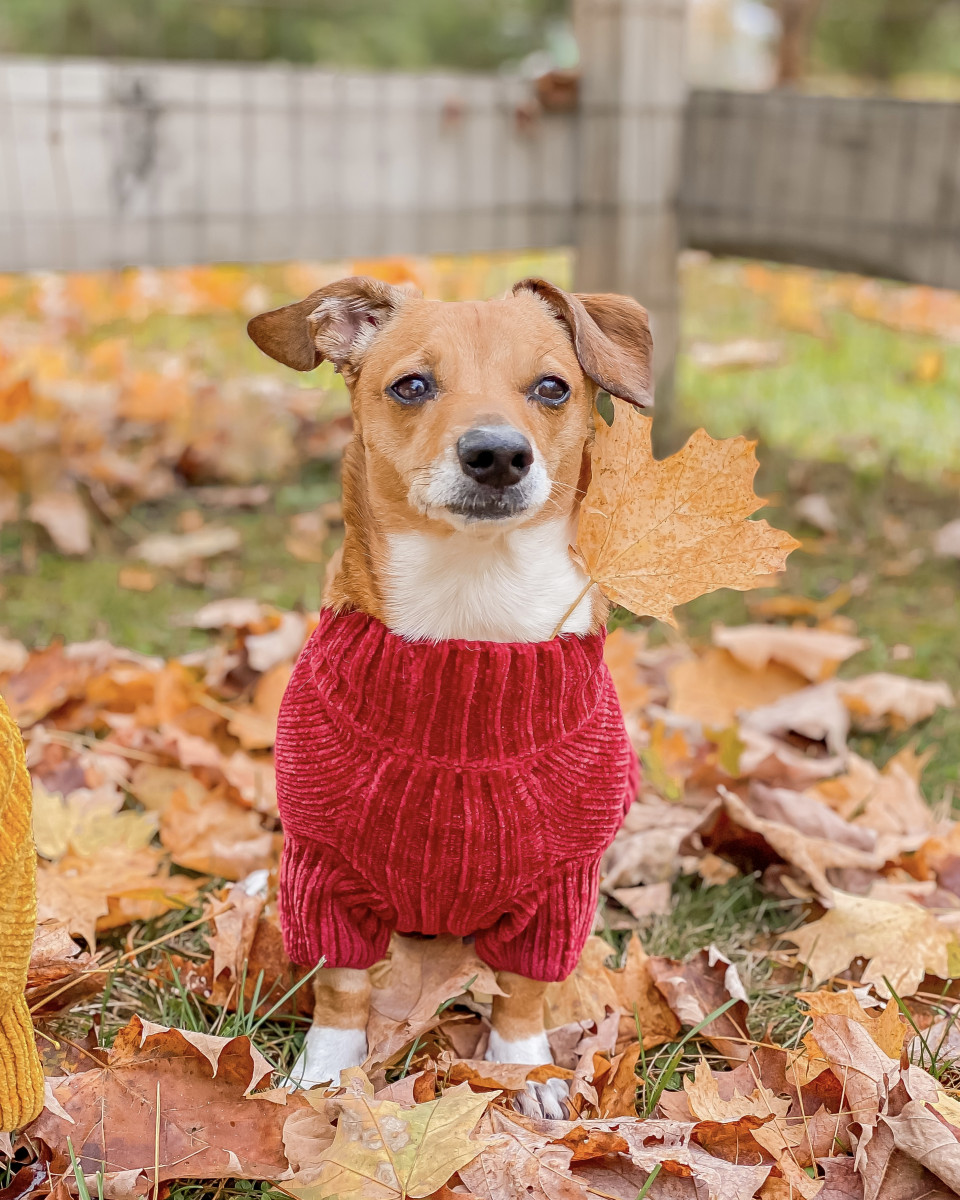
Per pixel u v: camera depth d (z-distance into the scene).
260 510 1.46
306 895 0.77
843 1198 0.70
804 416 1.75
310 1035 0.79
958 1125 0.71
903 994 0.82
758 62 4.91
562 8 4.33
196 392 1.62
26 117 1.21
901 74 4.14
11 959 0.66
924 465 1.58
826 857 0.91
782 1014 0.82
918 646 1.17
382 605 0.76
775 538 0.74
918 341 2.29
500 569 0.76
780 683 1.10
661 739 0.99
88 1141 0.71
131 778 0.99
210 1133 0.71
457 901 0.76
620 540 0.75
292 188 1.32
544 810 0.75
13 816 0.66
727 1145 0.72
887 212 1.30
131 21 3.66
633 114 1.40
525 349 0.76
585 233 1.46
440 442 0.74
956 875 0.91
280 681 1.04
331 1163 0.69
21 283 2.35
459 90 1.37
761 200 1.40
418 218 1.38
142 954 0.85
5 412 1.41
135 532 1.38
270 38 3.91
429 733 0.73
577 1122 0.72
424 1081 0.74
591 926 0.79
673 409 1.53
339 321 0.80
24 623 1.17
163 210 1.27
